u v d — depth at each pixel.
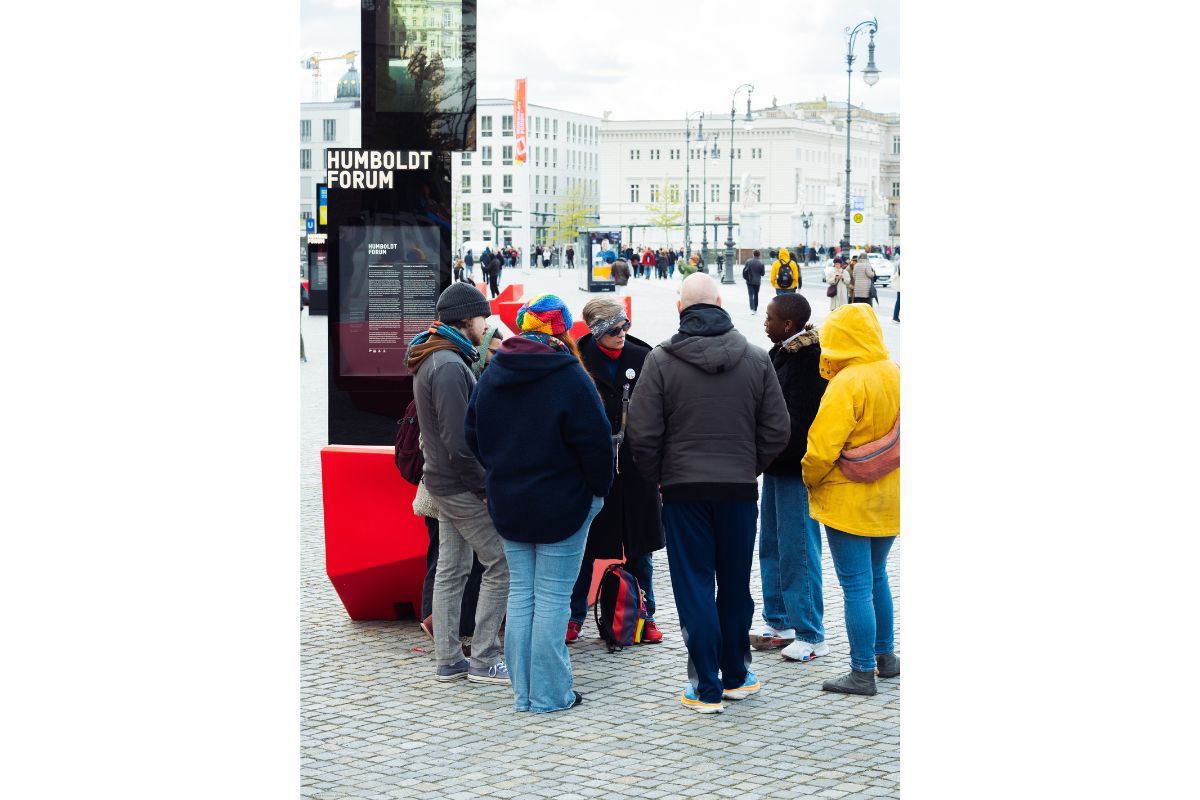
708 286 6.05
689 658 5.93
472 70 7.64
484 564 6.38
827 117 130.75
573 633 7.05
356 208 7.58
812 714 5.85
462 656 6.54
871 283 27.69
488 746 5.48
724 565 5.99
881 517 6.02
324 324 30.95
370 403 7.52
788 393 6.53
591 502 5.92
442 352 6.19
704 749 5.41
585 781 5.07
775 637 6.95
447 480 6.22
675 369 5.93
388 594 7.40
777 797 4.88
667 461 5.98
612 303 6.93
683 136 126.38
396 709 5.98
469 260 55.56
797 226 107.50
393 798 4.91
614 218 129.62
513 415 5.82
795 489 6.59
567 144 144.38
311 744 5.52
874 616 6.15
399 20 7.61
